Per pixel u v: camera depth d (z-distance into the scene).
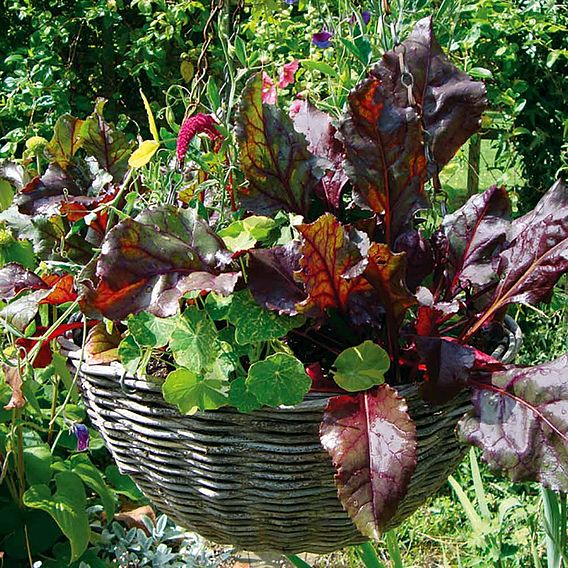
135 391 0.97
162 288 0.90
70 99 3.10
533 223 1.01
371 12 1.40
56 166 1.22
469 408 0.98
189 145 1.05
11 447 1.61
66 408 1.65
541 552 1.71
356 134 0.99
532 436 0.88
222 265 0.92
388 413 0.89
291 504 0.97
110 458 2.11
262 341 0.98
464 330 1.06
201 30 2.84
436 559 1.85
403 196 1.01
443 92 1.06
